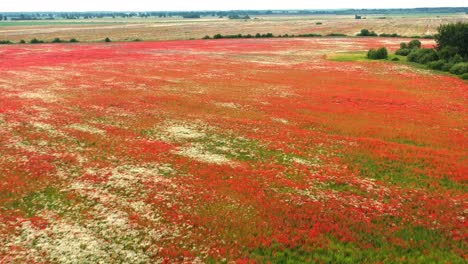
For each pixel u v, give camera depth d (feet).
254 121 111.55
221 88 158.30
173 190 69.36
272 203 65.00
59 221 59.77
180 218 60.39
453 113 118.11
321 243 54.54
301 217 61.11
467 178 73.56
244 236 56.18
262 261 50.80
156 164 80.94
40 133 99.66
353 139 95.71
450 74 183.52
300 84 164.96
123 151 88.07
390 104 128.98
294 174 76.54
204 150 89.30
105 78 178.81
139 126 106.63
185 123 109.70
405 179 74.13
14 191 68.69
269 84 166.30
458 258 51.08
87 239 55.26
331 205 64.44
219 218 60.75
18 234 56.18
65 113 118.42
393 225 58.70
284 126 106.93
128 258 51.34
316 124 108.78
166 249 53.01
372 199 66.54
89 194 67.97
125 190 69.41
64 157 83.97
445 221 59.47
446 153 86.48
